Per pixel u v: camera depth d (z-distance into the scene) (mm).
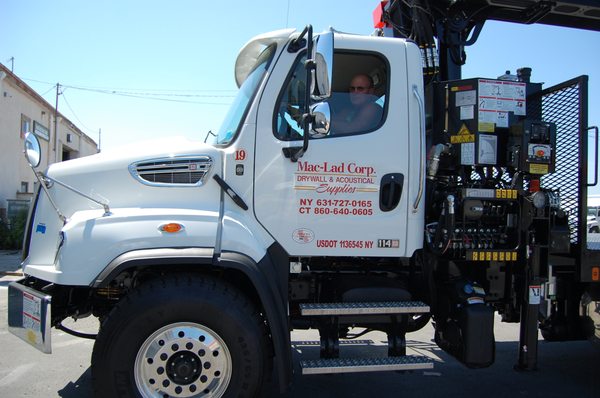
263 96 3469
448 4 4410
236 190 3418
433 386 4285
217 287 3088
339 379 4406
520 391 4203
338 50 3588
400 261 3855
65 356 4914
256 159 3430
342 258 3789
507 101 3869
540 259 3828
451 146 3904
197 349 3029
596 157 3986
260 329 3129
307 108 3254
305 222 3449
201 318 3006
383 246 3541
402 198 3580
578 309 4234
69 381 4230
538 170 3754
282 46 3525
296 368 4516
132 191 3393
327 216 3469
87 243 3076
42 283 3488
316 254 3451
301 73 3520
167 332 3016
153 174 3414
